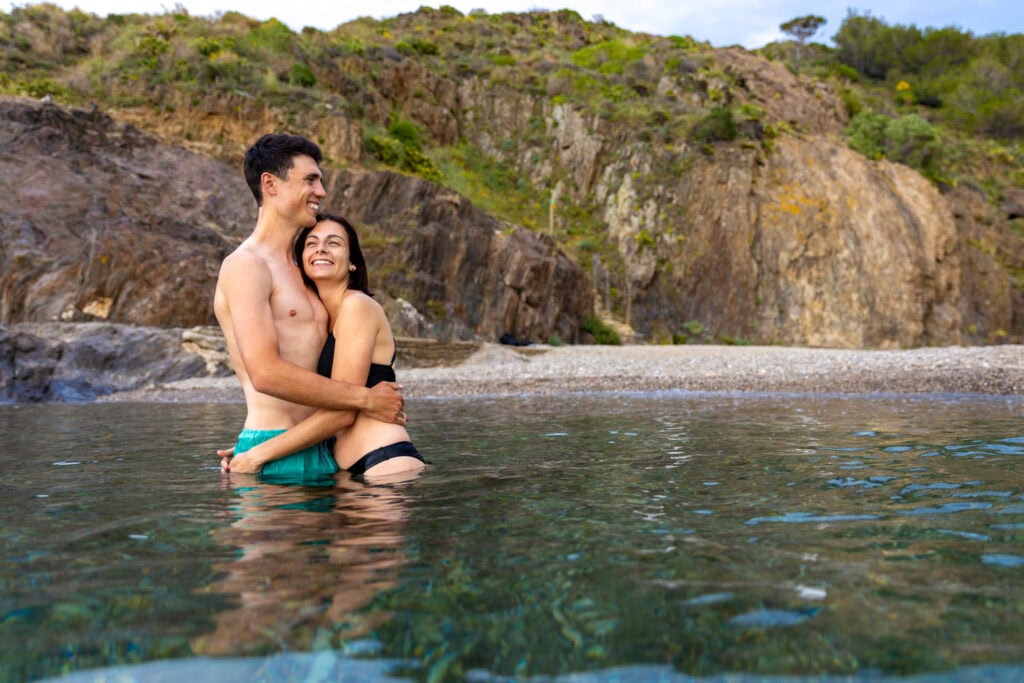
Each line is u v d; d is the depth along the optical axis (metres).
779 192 37.34
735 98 43.88
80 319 17.73
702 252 35.72
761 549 1.75
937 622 1.23
